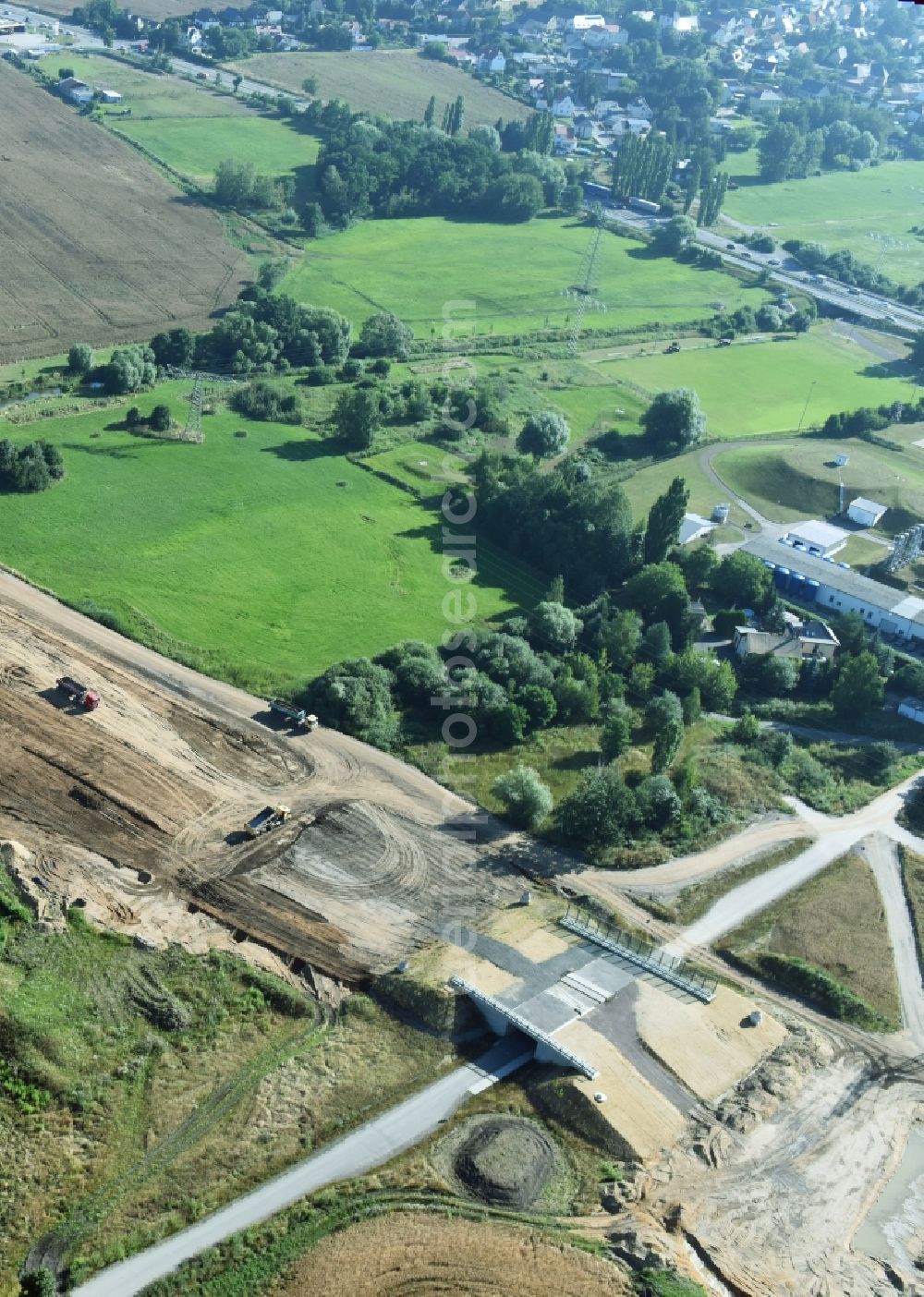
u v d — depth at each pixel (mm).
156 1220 89250
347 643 161625
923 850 140500
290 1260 87438
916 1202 98438
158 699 144375
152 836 123688
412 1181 93938
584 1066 102938
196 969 109250
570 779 144000
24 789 126375
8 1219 87812
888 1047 113500
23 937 108188
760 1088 105562
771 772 149875
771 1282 89875
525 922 120625
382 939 116250
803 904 129125
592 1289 87250
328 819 130500
